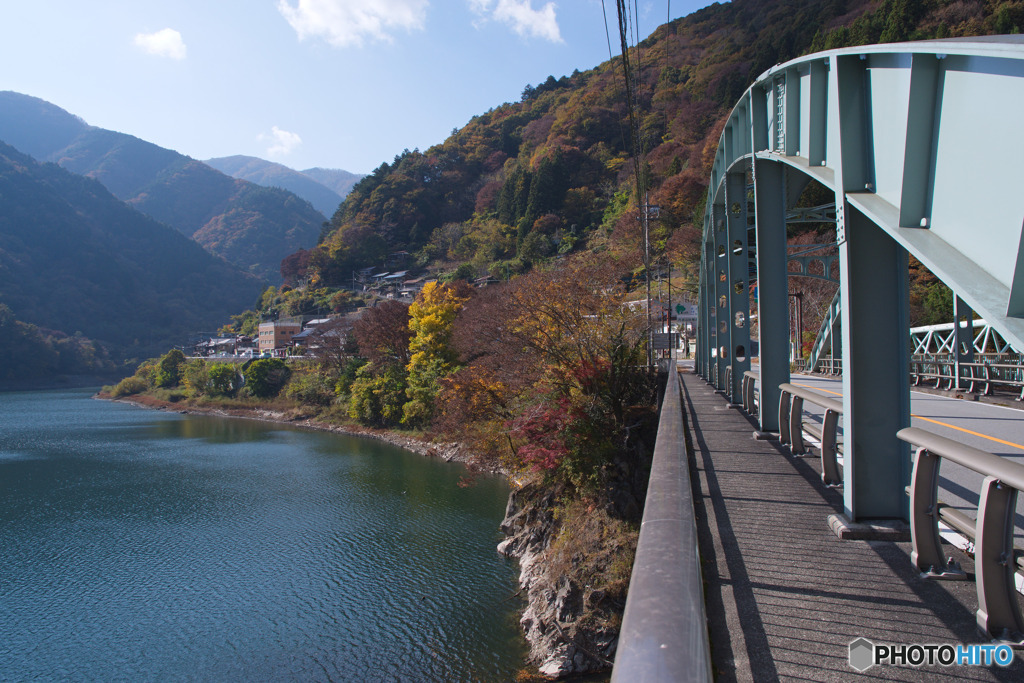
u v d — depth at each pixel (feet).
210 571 78.74
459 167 533.14
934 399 57.57
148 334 633.61
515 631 56.59
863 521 14.99
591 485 63.41
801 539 14.66
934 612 10.67
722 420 36.06
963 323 61.21
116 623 65.62
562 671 47.80
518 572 69.10
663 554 5.36
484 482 111.04
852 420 15.12
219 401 271.90
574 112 420.77
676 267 187.42
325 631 61.36
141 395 342.44
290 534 91.20
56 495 118.11
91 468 143.02
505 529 81.05
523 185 369.91
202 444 176.14
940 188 12.58
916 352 80.48
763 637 10.02
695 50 324.60
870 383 15.07
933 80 12.96
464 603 63.21
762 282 28.86
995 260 10.64
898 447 14.97
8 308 512.63
